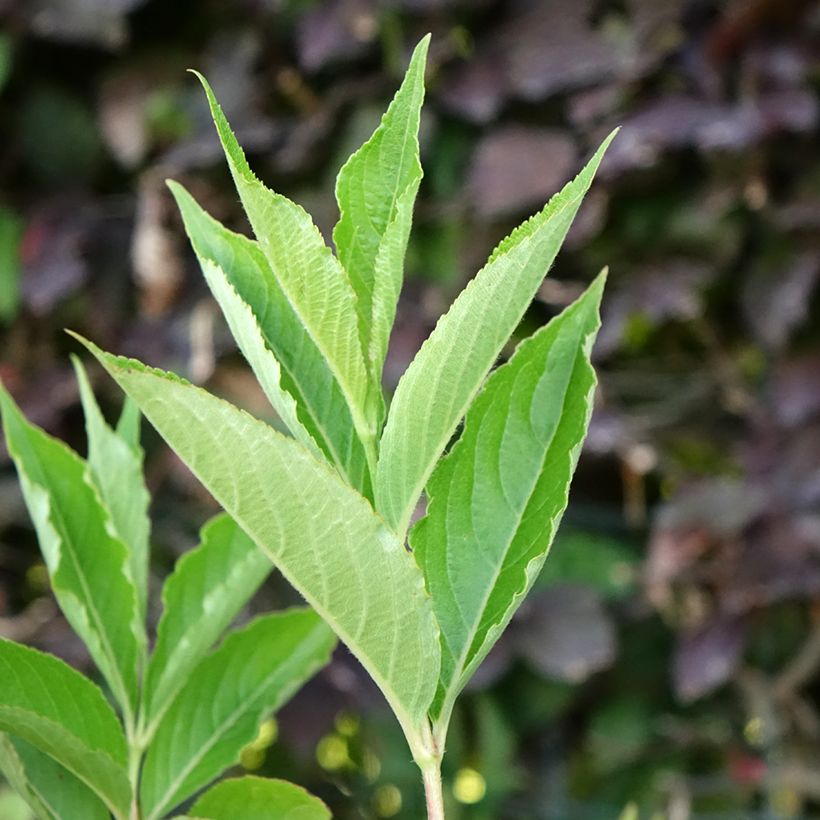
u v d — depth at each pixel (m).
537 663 1.03
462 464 0.46
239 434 0.41
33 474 0.50
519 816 1.12
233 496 0.41
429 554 0.46
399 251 0.43
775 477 1.02
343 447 0.45
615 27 1.08
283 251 0.43
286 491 0.41
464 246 1.09
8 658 0.46
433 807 0.44
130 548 0.50
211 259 0.44
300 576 0.42
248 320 0.43
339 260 0.45
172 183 0.46
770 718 1.07
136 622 0.49
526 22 1.10
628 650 1.12
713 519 1.01
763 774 1.07
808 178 1.03
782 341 1.03
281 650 0.51
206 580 0.50
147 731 0.49
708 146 0.97
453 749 1.11
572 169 1.05
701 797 1.12
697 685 1.00
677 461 1.11
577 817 1.12
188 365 1.11
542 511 0.46
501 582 0.46
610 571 1.09
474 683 1.03
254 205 0.42
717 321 1.11
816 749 1.07
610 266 1.07
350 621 0.43
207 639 0.50
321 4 1.12
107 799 0.47
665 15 1.04
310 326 0.43
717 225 1.04
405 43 1.11
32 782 0.48
